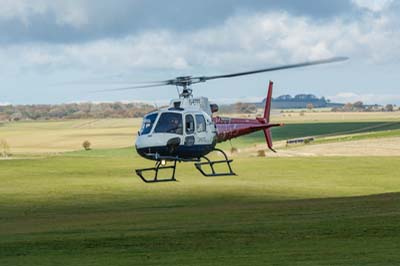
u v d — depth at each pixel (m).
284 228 78.75
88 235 80.12
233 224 88.31
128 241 72.44
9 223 118.75
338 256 57.16
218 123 101.19
